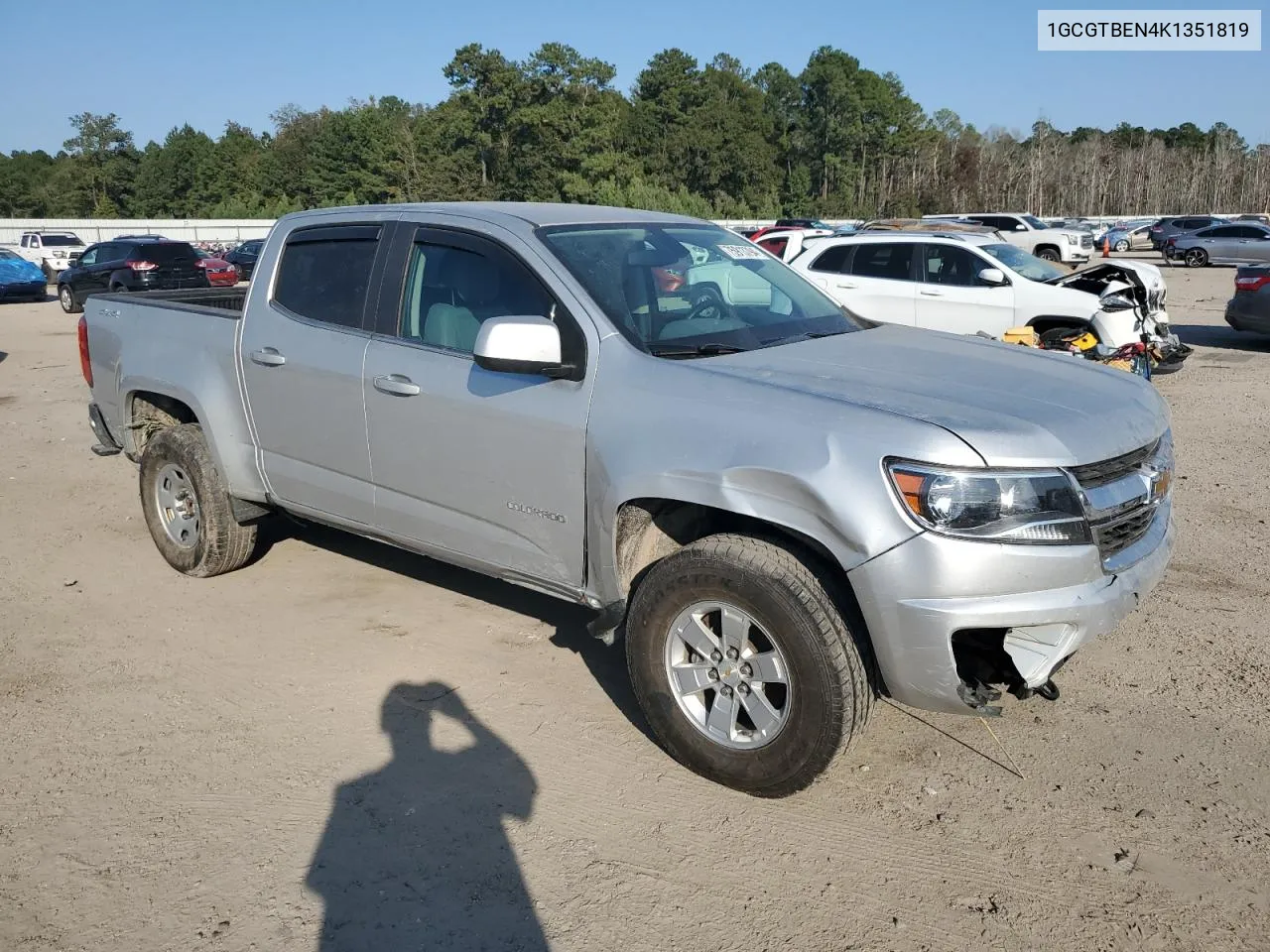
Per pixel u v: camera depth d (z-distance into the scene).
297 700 4.07
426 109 109.31
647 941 2.74
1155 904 2.88
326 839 3.18
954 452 2.90
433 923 2.81
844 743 3.09
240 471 4.95
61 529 6.36
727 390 3.30
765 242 16.59
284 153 92.75
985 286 11.23
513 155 71.25
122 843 3.15
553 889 2.96
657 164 84.75
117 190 102.25
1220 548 5.79
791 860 3.08
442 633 4.71
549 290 3.73
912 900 2.90
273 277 4.71
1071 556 2.93
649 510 3.47
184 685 4.20
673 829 3.24
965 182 97.44
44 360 14.67
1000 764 3.61
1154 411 3.50
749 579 3.11
